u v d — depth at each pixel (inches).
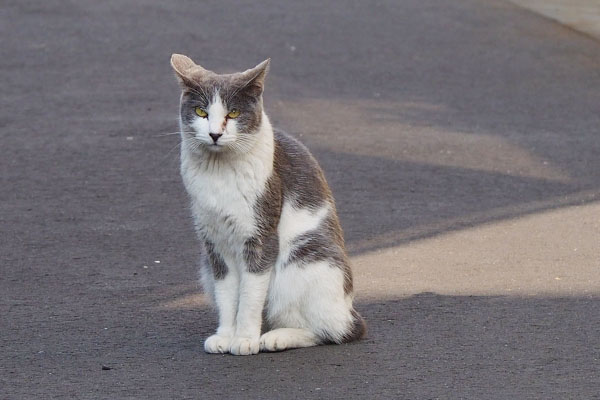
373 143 697.0
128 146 687.7
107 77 881.5
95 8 1181.7
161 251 496.7
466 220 546.3
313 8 1201.4
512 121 761.0
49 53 965.2
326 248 363.9
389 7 1216.2
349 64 935.0
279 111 772.6
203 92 346.3
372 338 378.9
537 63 956.6
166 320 404.5
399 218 549.0
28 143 693.9
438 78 893.8
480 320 398.6
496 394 324.8
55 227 533.6
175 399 322.7
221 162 348.5
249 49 980.6
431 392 327.0
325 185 374.3
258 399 322.0
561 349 365.7
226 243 360.5
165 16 1139.3
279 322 369.7
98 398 324.2
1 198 583.5
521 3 1258.6
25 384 336.5
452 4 1241.4
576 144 700.0
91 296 433.1
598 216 550.9
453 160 660.7
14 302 424.5
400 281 452.4
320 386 332.5
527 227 532.7
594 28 1117.1
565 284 444.8
